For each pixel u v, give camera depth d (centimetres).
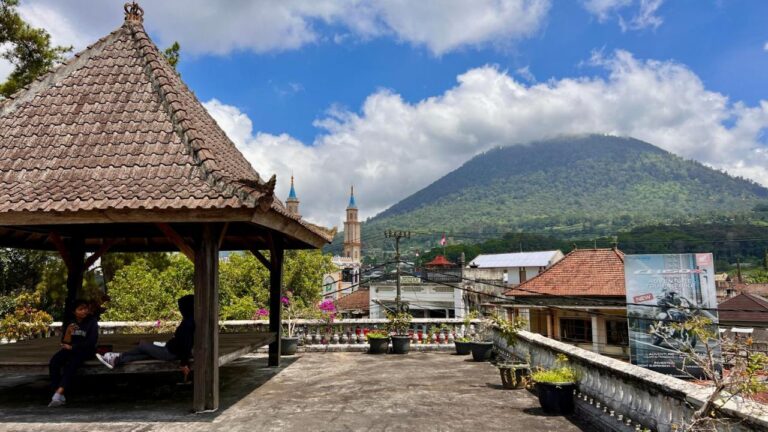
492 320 1231
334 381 934
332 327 1407
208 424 638
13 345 955
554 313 2853
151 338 1077
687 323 540
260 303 2614
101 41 945
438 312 4534
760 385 410
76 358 738
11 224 661
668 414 500
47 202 654
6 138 798
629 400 572
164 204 632
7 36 1509
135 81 876
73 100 852
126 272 2019
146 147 755
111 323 1348
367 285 4875
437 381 934
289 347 1288
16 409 718
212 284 698
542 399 704
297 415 683
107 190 672
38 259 1855
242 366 1110
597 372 647
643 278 2067
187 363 727
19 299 1377
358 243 10319
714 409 418
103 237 1091
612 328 2662
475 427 625
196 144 741
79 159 747
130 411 704
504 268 4875
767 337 2927
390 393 827
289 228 845
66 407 728
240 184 655
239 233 1088
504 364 880
